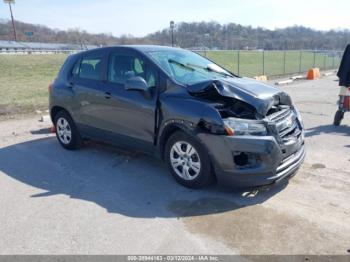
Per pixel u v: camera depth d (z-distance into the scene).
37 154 5.74
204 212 3.66
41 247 3.10
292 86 16.00
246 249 3.02
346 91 7.26
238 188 4.20
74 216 3.63
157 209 3.76
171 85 4.30
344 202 3.84
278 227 3.35
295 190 4.15
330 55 35.22
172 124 4.14
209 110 3.84
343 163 5.05
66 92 5.66
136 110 4.59
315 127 7.41
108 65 5.11
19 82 18.75
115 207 3.82
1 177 4.75
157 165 5.09
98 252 3.02
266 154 3.70
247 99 3.89
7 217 3.63
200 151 3.95
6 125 7.91
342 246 3.03
